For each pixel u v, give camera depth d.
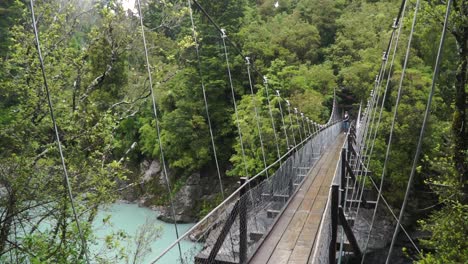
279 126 16.08
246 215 3.54
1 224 4.41
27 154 4.65
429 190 13.74
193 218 17.28
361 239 6.92
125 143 21.38
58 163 4.72
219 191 17.94
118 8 5.46
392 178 14.11
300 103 19.19
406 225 13.38
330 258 3.85
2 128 4.65
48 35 4.96
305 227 4.65
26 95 4.92
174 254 10.20
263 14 38.25
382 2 34.88
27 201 4.72
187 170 18.84
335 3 36.84
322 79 24.55
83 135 5.03
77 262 4.48
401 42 19.16
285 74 21.98
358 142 11.71
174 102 19.53
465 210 4.57
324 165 10.28
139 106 6.09
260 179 4.54
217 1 20.00
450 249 4.66
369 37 28.73
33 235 4.32
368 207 8.29
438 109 14.11
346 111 27.31
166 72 6.30
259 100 16.45
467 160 4.54
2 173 4.39
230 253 3.22
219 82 18.44
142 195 19.44
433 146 13.20
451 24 4.61
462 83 4.48
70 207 4.62
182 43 5.93
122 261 5.60
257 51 23.33
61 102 5.09
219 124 18.98
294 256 3.71
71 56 5.35
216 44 19.33
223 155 18.72
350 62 27.28
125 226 14.43
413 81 15.49
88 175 4.90
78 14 5.50
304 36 29.75
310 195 6.51
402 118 14.27
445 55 11.85
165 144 19.48
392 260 12.73
